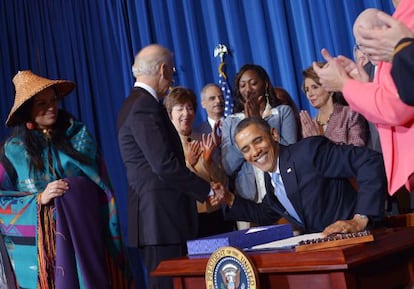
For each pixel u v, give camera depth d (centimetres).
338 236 122
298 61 341
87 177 222
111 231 226
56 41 414
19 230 215
